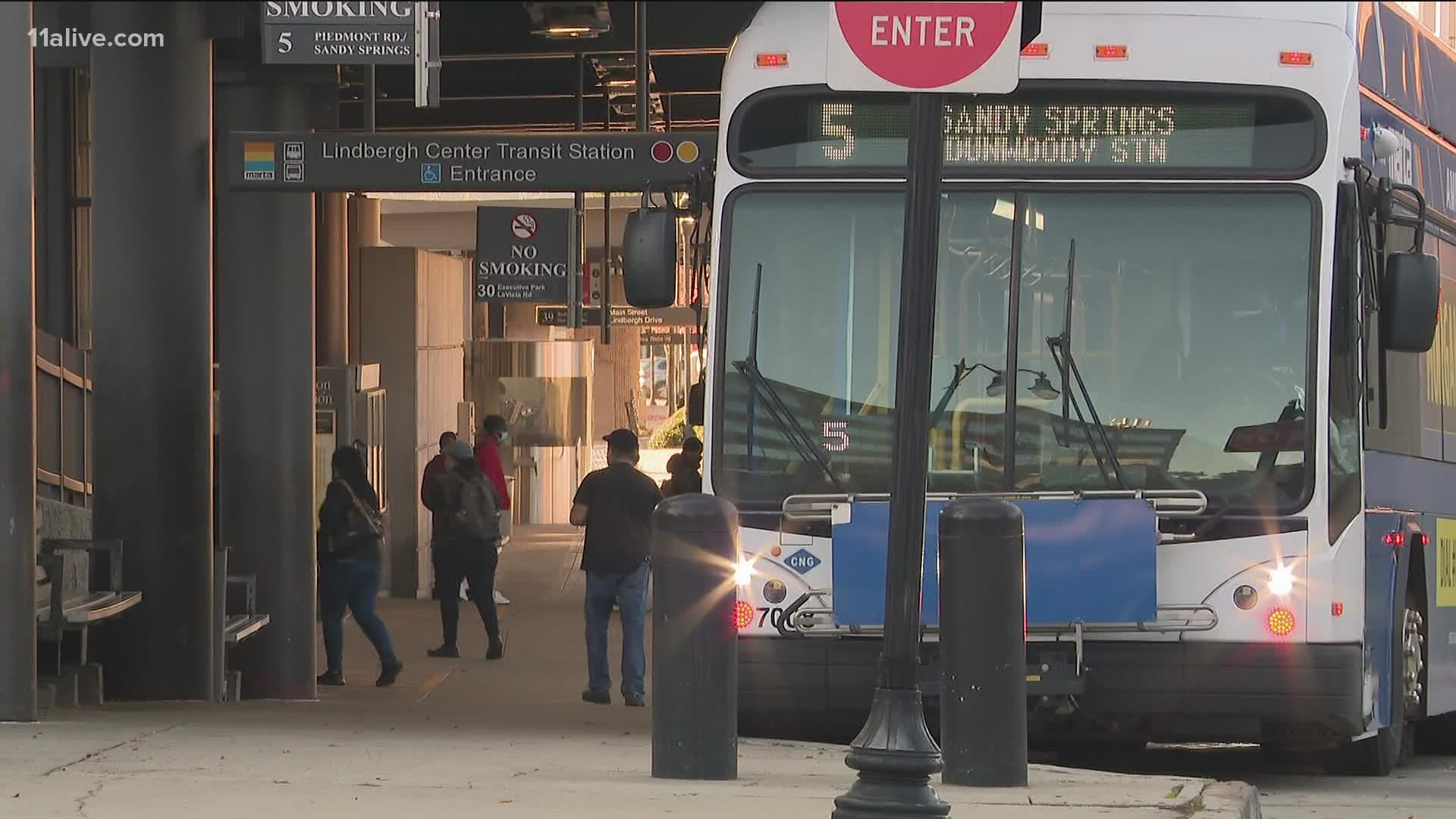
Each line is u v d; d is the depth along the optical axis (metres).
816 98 41.78
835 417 41.19
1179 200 41.25
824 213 41.66
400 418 105.19
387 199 145.25
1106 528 40.06
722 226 41.78
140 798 33.03
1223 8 41.81
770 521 41.09
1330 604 40.22
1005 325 41.25
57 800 32.59
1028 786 36.41
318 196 102.44
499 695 65.69
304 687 63.88
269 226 63.22
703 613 36.59
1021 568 36.41
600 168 57.41
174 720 49.81
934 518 40.69
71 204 91.44
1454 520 50.81
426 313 109.25
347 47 55.88
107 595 56.19
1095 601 39.97
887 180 41.50
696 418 56.22
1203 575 40.38
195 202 58.56
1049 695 40.56
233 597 62.72
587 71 93.31
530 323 191.25
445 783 35.94
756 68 41.97
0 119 45.72
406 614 97.06
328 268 102.50
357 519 68.88
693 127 110.44
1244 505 40.47
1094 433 40.84
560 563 124.94
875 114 41.69
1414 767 50.72
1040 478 40.84
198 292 58.72
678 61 94.25
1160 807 33.28
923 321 27.77
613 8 73.56
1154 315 41.09
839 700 40.72
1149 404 40.91
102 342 58.38
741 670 41.06
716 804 32.88
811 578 40.91
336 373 94.25
